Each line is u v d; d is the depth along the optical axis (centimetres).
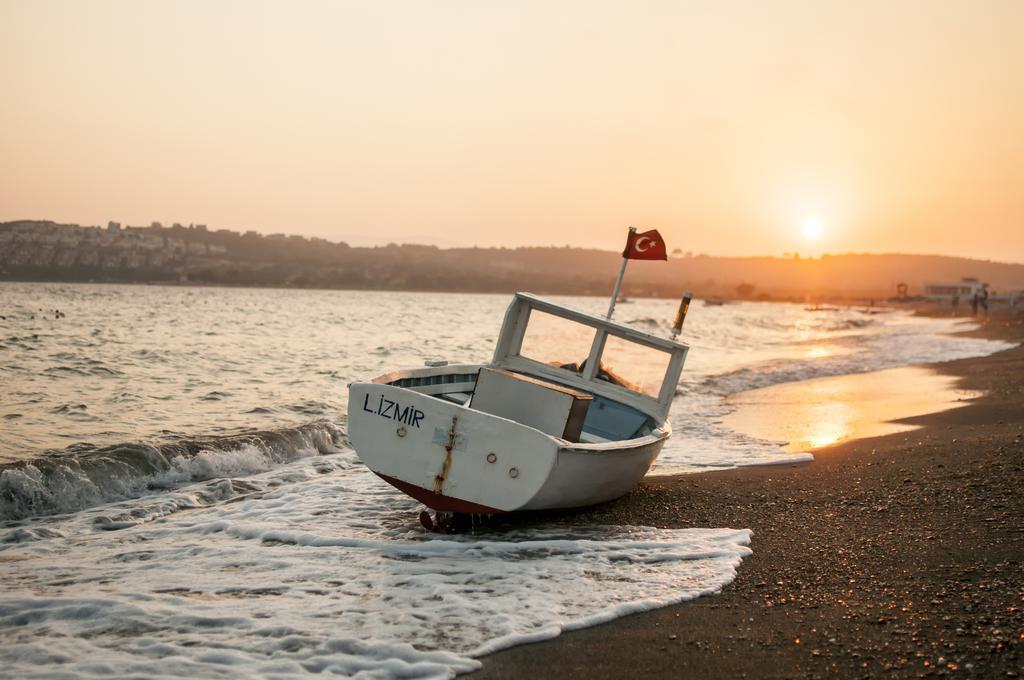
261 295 13850
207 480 1094
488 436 759
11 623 568
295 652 522
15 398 1727
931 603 592
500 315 8000
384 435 776
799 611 593
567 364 1089
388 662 503
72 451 1194
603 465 839
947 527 788
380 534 826
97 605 595
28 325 3966
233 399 1823
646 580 669
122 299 8175
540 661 516
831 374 2731
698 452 1320
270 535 809
